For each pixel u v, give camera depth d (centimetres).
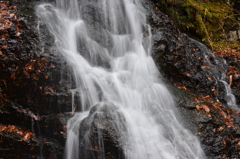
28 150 381
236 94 538
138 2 642
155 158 343
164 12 784
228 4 939
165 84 485
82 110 402
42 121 392
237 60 686
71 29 512
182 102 439
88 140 348
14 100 405
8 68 402
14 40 425
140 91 438
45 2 567
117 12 588
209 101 474
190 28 805
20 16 477
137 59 518
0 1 534
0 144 381
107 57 503
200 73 535
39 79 401
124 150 334
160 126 384
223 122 416
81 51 486
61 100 395
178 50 556
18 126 401
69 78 412
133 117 381
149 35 555
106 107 376
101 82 428
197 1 886
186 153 358
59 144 376
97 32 536
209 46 805
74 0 565
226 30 884
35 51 420
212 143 387
